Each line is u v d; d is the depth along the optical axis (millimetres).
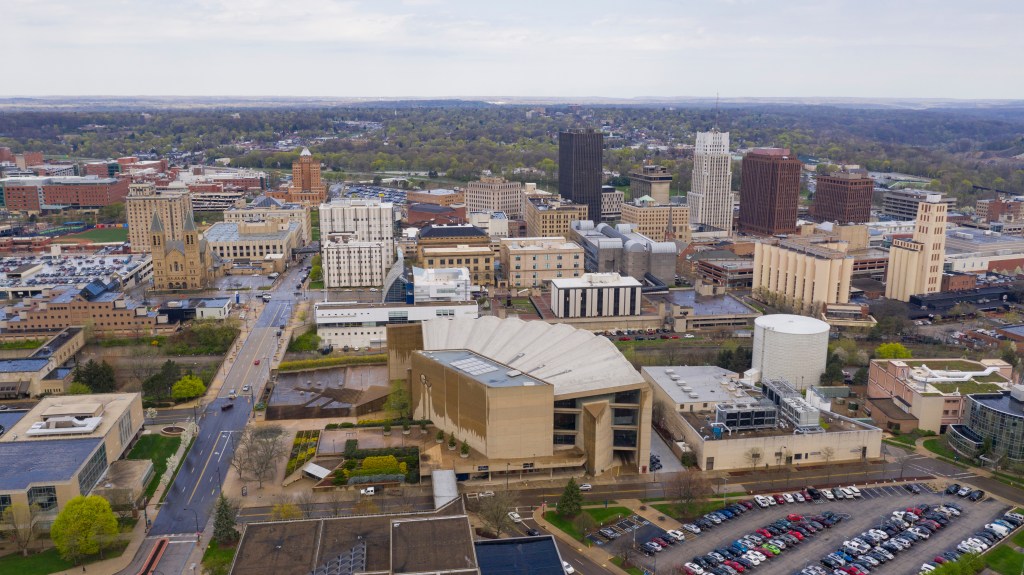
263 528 192750
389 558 178125
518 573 178125
